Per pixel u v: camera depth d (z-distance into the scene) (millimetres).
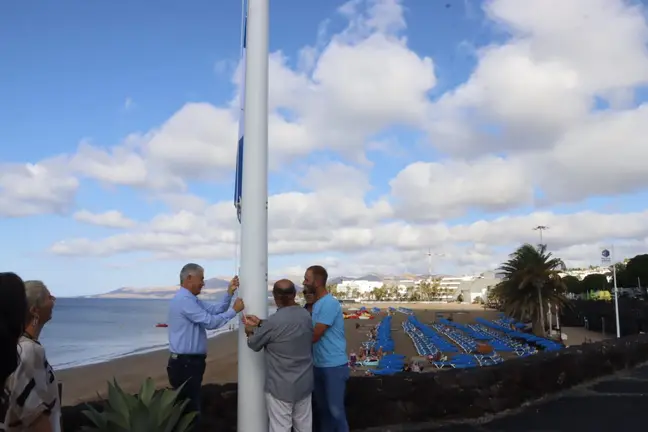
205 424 5719
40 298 3020
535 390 8617
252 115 5039
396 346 42375
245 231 4949
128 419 4109
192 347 5016
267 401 4758
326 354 5352
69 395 21875
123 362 34781
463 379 7488
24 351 2719
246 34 5227
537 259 44250
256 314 4883
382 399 6906
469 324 70125
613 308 46219
